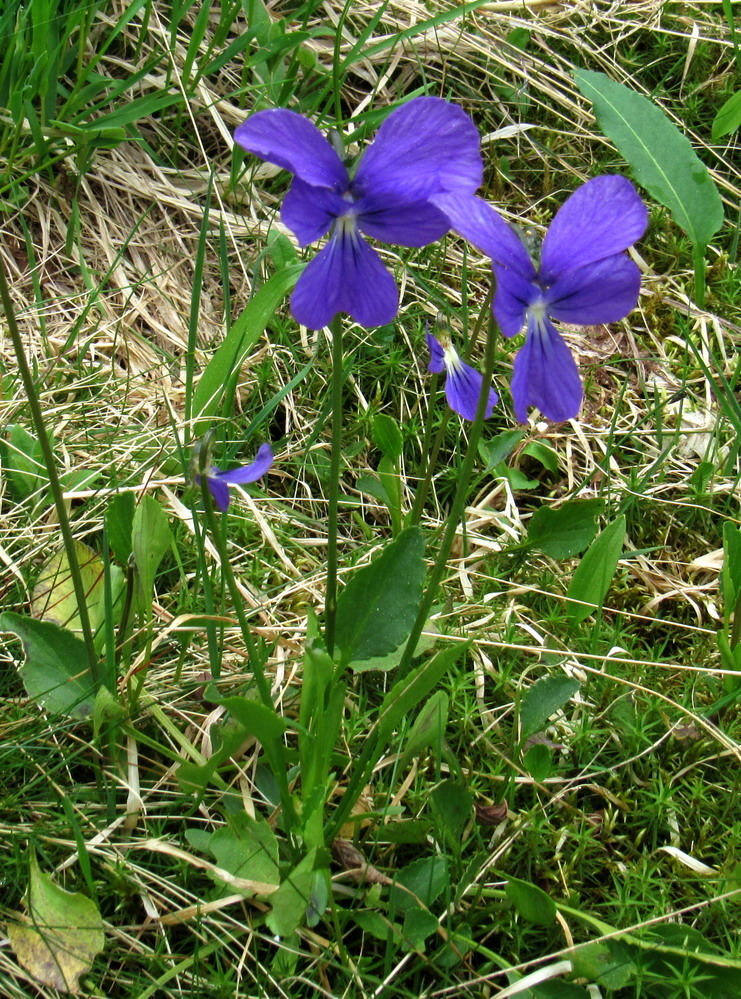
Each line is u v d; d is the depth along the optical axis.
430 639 0.16
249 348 0.20
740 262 0.26
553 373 0.12
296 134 0.11
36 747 0.14
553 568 0.20
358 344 0.22
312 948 0.14
